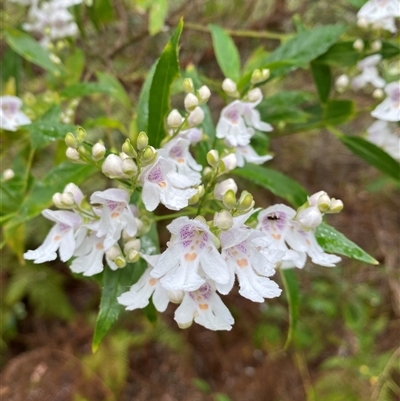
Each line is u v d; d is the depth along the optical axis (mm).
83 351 304
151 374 312
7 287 314
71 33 207
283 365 317
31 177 145
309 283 329
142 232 118
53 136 131
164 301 106
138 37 218
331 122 180
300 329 321
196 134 128
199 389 307
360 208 355
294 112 165
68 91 165
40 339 312
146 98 135
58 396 279
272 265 97
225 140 130
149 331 310
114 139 245
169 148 117
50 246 111
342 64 172
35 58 183
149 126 120
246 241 98
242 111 130
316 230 117
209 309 102
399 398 289
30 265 316
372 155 174
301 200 146
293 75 289
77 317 316
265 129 133
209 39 248
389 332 322
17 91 208
